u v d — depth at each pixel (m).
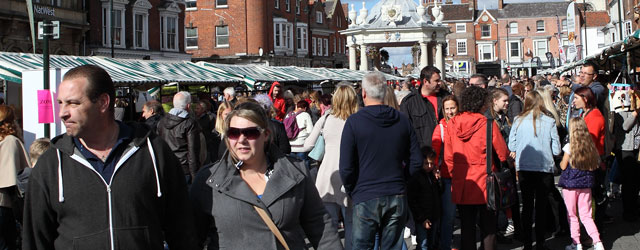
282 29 47.66
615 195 9.92
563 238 7.38
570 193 6.53
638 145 7.92
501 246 7.16
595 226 6.48
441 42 32.38
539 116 6.62
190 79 15.20
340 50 60.41
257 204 3.11
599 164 6.49
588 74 8.13
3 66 10.95
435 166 6.12
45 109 8.26
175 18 35.38
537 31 68.44
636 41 10.11
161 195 2.88
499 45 69.31
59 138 2.86
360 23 32.28
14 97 13.23
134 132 2.91
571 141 6.43
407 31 31.38
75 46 26.72
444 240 6.27
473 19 69.19
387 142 4.82
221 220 3.12
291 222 3.21
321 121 6.05
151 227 2.85
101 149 2.85
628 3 36.50
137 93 18.08
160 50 33.78
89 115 2.75
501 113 8.30
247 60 44.66
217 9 45.06
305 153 9.53
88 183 2.75
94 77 2.77
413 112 6.81
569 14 34.97
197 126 7.57
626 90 8.12
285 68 23.78
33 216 2.78
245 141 3.14
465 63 67.31
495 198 5.55
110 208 2.74
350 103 5.81
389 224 4.90
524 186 6.68
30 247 2.80
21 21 23.08
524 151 6.62
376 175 4.82
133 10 31.38
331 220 3.47
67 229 2.76
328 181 5.77
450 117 6.28
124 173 2.78
